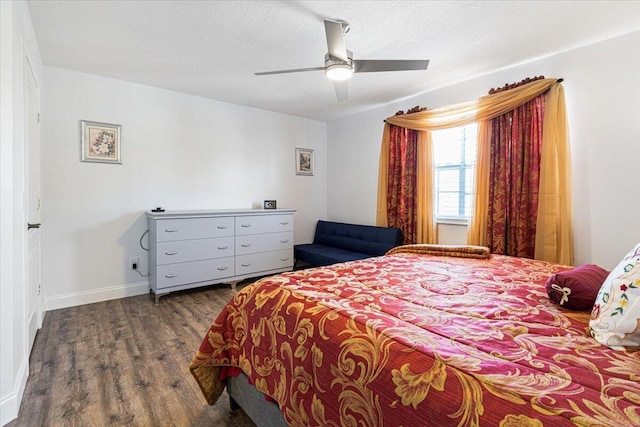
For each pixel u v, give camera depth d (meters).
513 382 0.73
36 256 2.54
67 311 2.99
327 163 5.18
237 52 2.69
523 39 2.46
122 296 3.43
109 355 2.15
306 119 4.94
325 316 1.18
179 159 3.77
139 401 1.68
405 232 3.86
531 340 0.96
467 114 3.22
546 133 2.70
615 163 2.43
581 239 2.60
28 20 2.12
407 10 2.07
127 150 3.42
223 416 1.59
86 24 2.25
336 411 1.00
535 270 1.90
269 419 1.35
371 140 4.43
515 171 2.91
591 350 0.89
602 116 2.48
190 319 2.82
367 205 4.51
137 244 3.52
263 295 1.48
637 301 0.90
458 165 3.48
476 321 1.11
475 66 2.97
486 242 3.12
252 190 4.39
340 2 1.99
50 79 2.98
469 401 0.71
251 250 3.90
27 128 2.15
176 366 2.03
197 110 3.88
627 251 2.39
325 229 4.81
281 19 2.18
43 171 2.96
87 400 1.68
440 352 0.87
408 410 0.80
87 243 3.22
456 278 1.71
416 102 3.81
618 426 0.58
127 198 3.44
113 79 3.31
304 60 2.85
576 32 2.36
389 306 1.26
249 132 4.34
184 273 3.39
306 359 1.14
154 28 2.30
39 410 1.60
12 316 1.53
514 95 2.86
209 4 2.02
